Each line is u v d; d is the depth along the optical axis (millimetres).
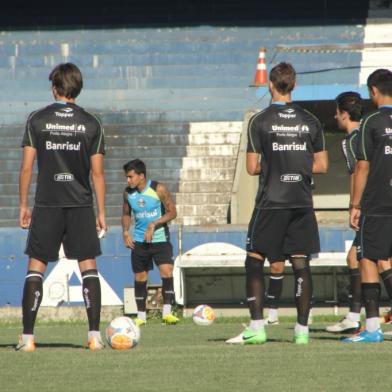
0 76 85250
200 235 51344
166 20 88438
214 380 18844
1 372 20188
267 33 87500
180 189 71000
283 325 38156
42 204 25016
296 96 69375
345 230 49969
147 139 75000
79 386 18188
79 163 25125
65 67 25391
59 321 47125
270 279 38969
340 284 47500
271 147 25609
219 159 72750
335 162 79188
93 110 80250
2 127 77312
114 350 24906
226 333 34438
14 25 89312
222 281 47906
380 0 90000
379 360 21625
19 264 52562
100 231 25672
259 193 25844
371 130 26016
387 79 26172
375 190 26188
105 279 51375
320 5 89062
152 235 43031
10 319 50250
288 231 25984
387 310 45906
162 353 23656
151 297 47969
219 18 88250
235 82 83375
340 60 83562
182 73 84375
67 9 90438
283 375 19438
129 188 43656
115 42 86625
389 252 26500
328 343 26250
